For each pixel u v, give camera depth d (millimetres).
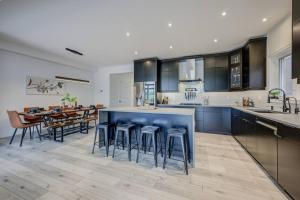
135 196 1641
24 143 3557
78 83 6496
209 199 1586
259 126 2287
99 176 2053
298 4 1726
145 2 2242
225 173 2117
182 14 2584
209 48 4391
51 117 4180
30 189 1771
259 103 3627
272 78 3236
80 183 1890
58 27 3105
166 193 1688
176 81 5363
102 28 3137
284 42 2732
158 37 3611
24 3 2275
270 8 2410
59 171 2191
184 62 5270
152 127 2576
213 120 4414
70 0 2205
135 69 5816
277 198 1597
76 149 3125
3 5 2328
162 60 5605
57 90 5531
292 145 1510
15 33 3410
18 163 2455
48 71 5223
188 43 4004
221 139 3799
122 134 3129
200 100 5176
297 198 1437
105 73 7227
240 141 3320
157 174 2102
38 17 2699
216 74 4770
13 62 4258
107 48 4441
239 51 4164
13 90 4262
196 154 2809
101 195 1662
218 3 2270
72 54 5133
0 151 3006
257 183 1871
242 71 4039
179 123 2658
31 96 4703
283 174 1661
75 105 5434
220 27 3074
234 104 4656
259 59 3486
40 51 4770
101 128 2889
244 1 2223
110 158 2658
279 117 1876
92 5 2326
